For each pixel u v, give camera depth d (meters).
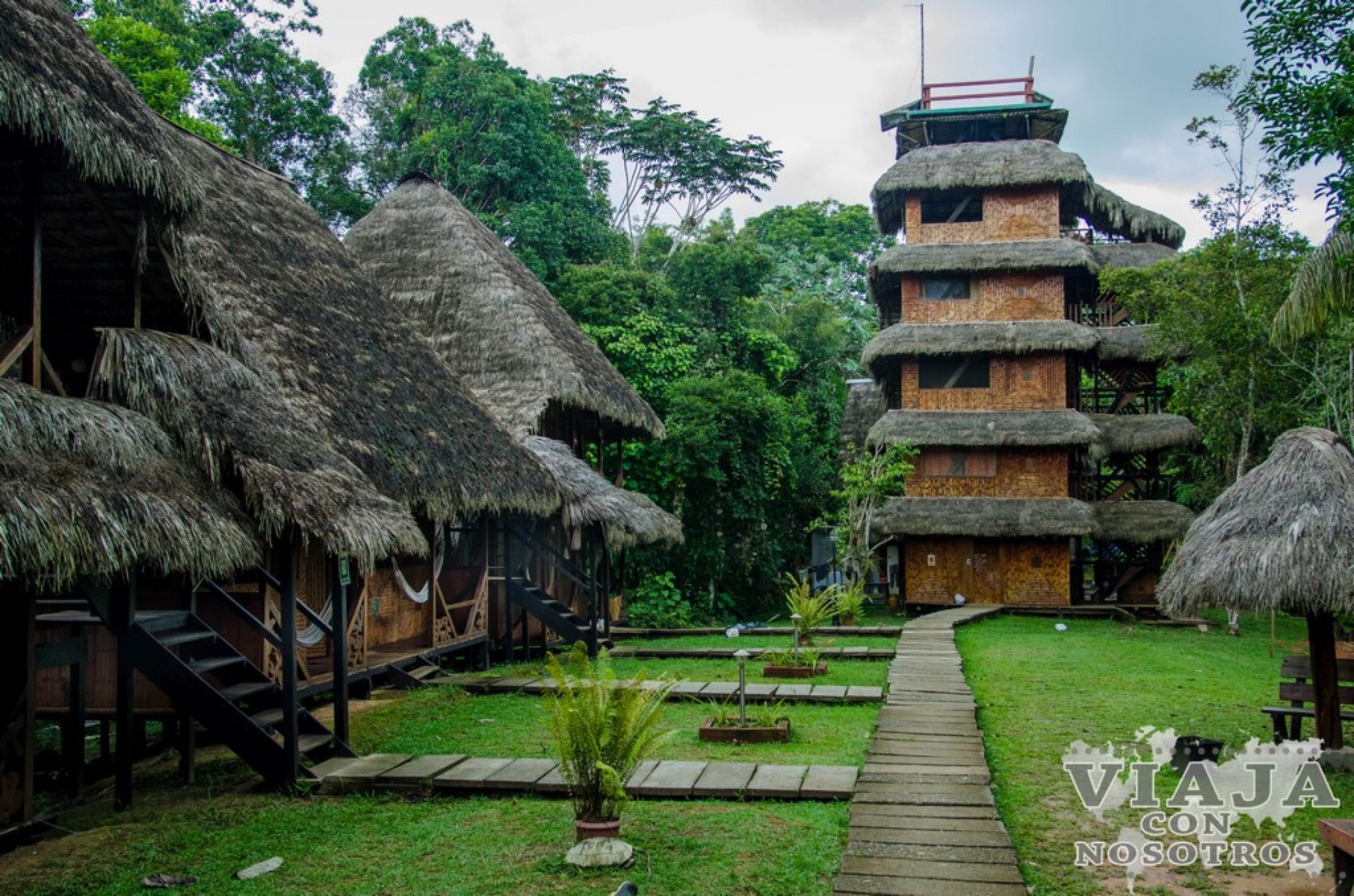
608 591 17.81
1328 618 8.33
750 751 8.95
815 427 32.97
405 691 12.20
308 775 7.95
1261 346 20.16
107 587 7.69
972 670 14.31
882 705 11.27
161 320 9.45
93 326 9.60
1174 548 23.88
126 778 7.68
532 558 17.70
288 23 30.73
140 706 8.92
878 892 5.43
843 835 6.46
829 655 15.13
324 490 7.91
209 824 7.04
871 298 29.05
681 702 11.62
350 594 11.30
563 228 31.55
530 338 17.14
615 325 27.33
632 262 35.41
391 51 34.12
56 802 8.48
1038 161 26.23
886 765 8.12
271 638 8.14
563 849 6.25
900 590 26.95
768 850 6.18
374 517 8.27
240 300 10.23
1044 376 25.64
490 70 32.88
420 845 6.43
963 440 24.91
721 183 44.84
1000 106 27.61
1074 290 27.38
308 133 29.41
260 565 8.48
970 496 25.69
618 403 18.92
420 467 10.67
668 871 5.84
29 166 6.62
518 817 7.02
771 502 28.44
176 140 12.24
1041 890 5.67
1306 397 20.12
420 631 13.81
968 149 27.05
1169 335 22.12
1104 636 19.61
